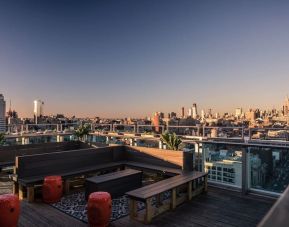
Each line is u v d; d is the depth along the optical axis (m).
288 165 4.21
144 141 7.03
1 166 5.13
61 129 9.62
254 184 4.54
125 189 4.48
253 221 3.36
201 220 3.40
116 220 3.41
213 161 5.10
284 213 0.55
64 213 3.62
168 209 3.74
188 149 5.56
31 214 3.57
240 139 6.08
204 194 4.48
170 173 4.81
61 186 4.21
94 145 6.87
